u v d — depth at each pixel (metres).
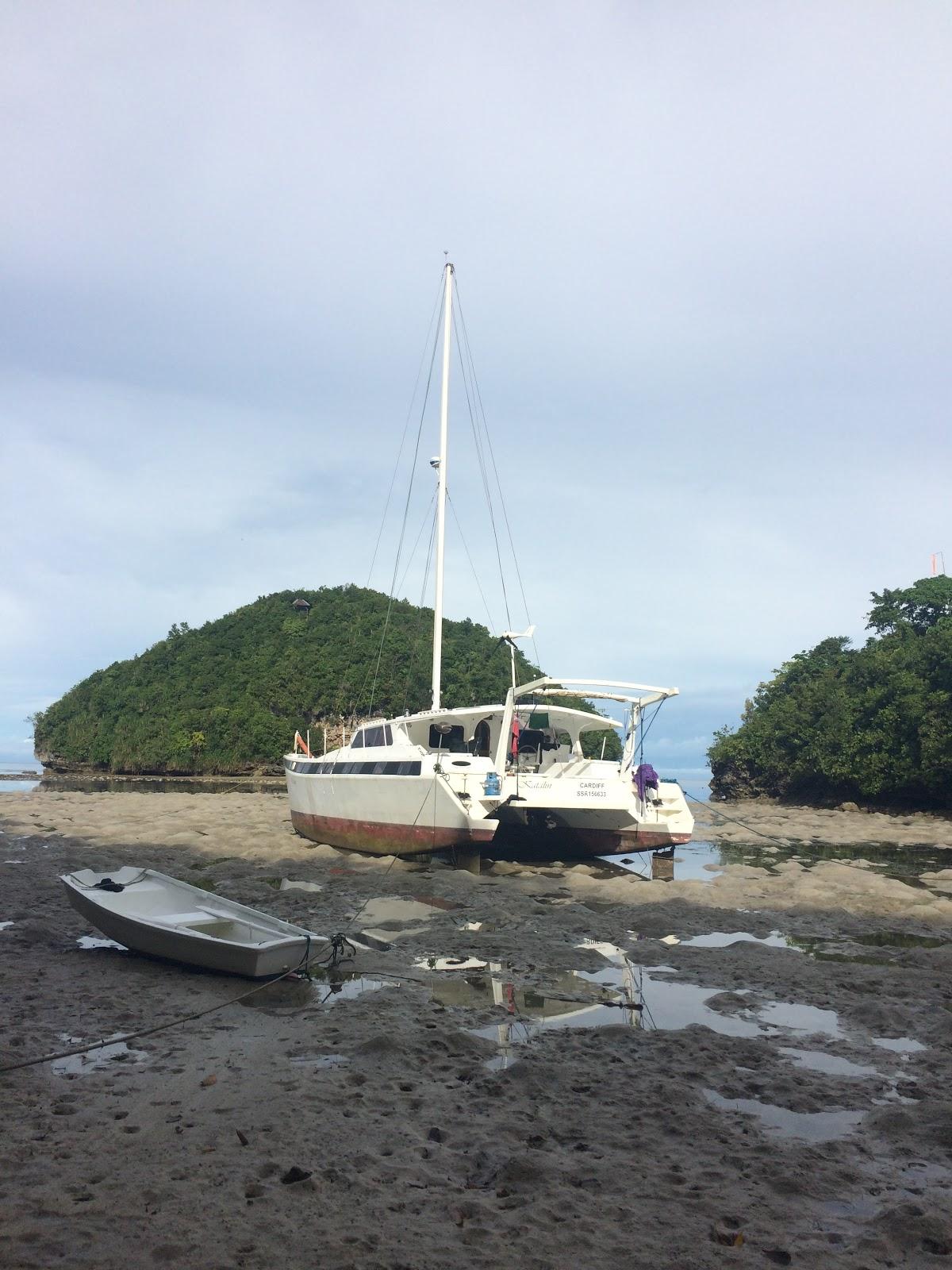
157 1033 7.86
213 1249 4.40
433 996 9.14
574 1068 7.00
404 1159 5.43
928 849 24.83
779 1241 4.56
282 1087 6.58
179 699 94.06
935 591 47.44
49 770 102.75
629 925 13.12
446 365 24.81
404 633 92.94
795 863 20.58
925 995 9.20
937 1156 5.56
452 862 18.55
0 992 9.04
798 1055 7.41
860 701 42.28
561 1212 4.82
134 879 12.55
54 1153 5.45
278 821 28.16
